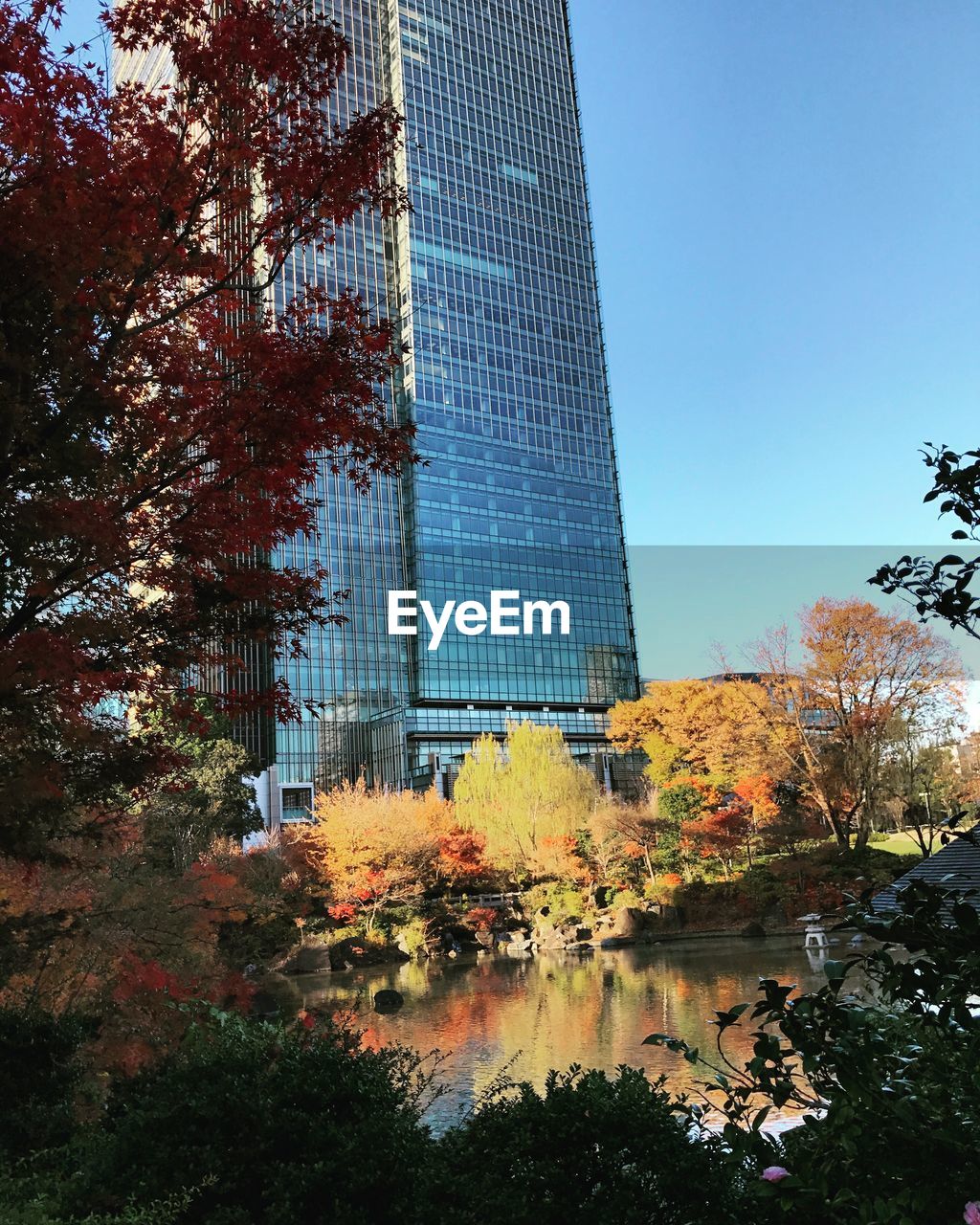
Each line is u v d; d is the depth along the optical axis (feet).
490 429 384.88
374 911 170.91
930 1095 10.96
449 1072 66.90
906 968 10.76
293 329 28.30
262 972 134.62
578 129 440.86
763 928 155.12
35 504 23.08
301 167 27.20
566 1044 74.84
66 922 47.70
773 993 11.62
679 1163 13.82
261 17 25.49
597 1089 15.99
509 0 429.79
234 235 28.50
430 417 368.68
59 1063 31.55
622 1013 88.12
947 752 171.53
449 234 385.70
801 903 157.69
